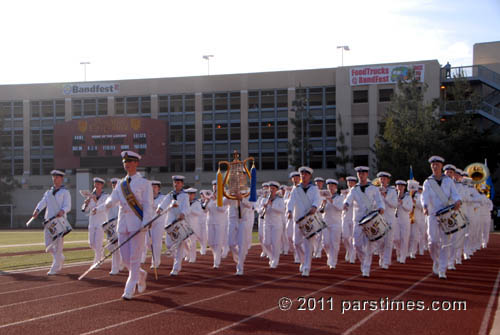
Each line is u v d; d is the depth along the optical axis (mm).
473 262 15547
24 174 56344
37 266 14586
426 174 36406
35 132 56594
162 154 49688
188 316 7926
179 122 53625
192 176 53031
